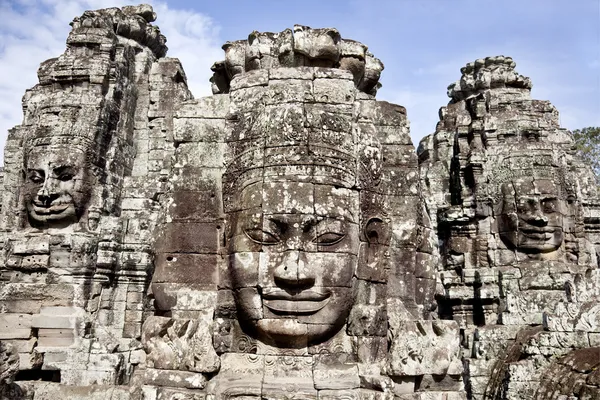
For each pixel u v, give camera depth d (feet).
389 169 22.41
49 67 38.99
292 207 18.99
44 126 36.27
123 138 39.63
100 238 35.68
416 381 20.02
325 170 19.53
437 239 43.29
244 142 20.57
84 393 29.81
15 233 35.37
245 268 19.24
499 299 38.27
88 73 37.47
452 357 20.58
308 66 21.80
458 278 40.50
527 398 28.66
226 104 22.07
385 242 21.27
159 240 21.21
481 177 41.11
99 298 35.29
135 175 40.60
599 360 26.84
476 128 42.16
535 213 38.96
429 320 21.25
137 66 42.73
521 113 41.88
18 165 39.14
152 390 18.70
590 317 28.99
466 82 46.85
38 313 33.32
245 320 19.42
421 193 24.07
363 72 23.82
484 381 34.04
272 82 21.08
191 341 19.29
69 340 32.65
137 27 42.88
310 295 18.74
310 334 18.85
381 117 22.95
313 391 18.30
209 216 21.04
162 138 40.65
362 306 19.72
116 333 35.22
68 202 35.24
